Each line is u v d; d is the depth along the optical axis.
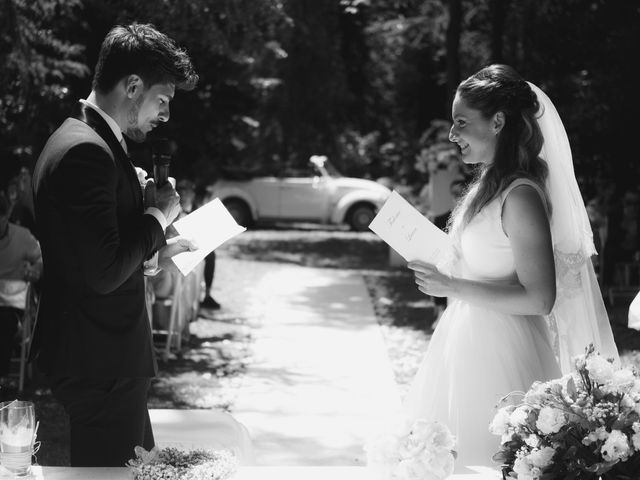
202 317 10.88
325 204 22.33
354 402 7.20
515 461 2.54
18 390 7.28
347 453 5.89
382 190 22.61
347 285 13.93
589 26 13.56
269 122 22.64
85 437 3.21
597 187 12.97
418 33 19.12
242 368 8.35
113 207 3.04
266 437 6.24
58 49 9.99
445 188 12.67
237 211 22.27
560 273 3.58
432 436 2.66
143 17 9.51
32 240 7.18
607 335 3.69
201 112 13.73
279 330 10.17
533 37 14.27
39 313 3.23
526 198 3.35
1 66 8.85
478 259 3.47
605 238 12.11
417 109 20.61
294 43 20.19
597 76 13.21
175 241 3.40
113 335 3.16
